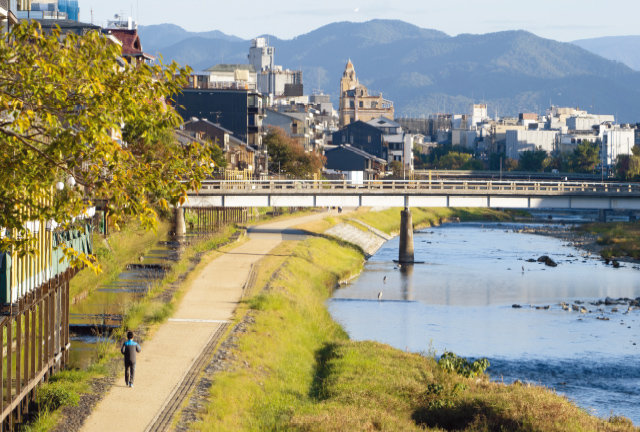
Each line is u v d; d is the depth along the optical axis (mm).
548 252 170000
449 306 103750
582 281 127438
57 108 31219
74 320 70312
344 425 46719
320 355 70375
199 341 62969
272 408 50281
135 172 33344
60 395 45594
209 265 106625
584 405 63438
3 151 31859
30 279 50062
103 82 31031
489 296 112062
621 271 140125
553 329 90875
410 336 85250
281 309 79500
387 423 48844
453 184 160000
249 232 157625
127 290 85000
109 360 55875
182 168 34250
